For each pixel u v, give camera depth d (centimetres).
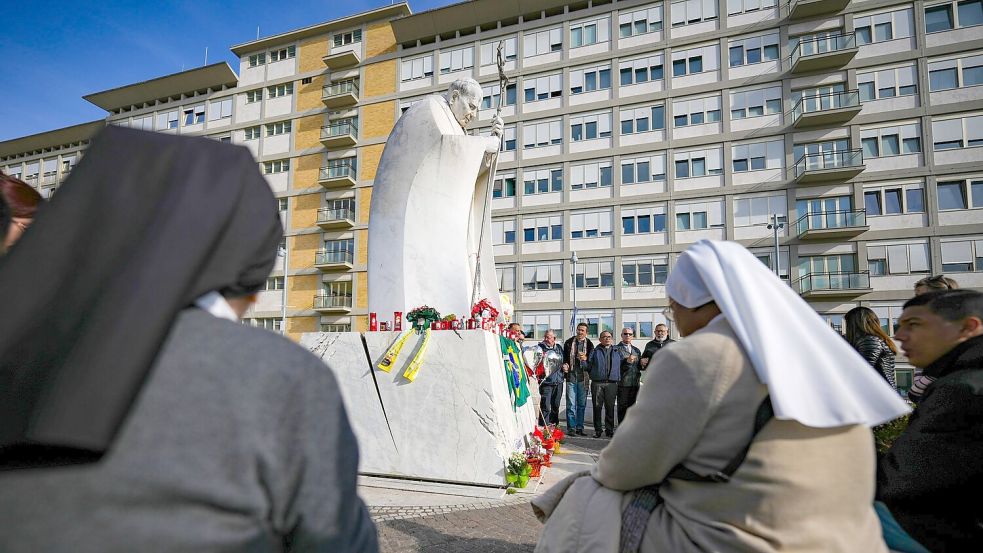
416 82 3316
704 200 2712
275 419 72
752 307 133
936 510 166
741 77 2714
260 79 3700
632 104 2881
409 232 616
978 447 159
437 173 625
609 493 154
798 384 122
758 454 123
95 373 59
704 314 154
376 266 623
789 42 2661
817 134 2573
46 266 68
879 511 174
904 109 2469
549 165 2992
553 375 966
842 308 2470
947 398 166
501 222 3042
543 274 2928
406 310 597
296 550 75
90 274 67
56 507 61
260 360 73
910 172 2433
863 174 2497
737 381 127
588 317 2816
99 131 82
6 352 63
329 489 75
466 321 533
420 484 468
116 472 61
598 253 2841
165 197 74
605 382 916
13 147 4347
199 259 71
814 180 2541
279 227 90
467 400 486
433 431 487
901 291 2398
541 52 3084
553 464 614
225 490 65
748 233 2628
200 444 66
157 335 64
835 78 2566
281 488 71
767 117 2656
